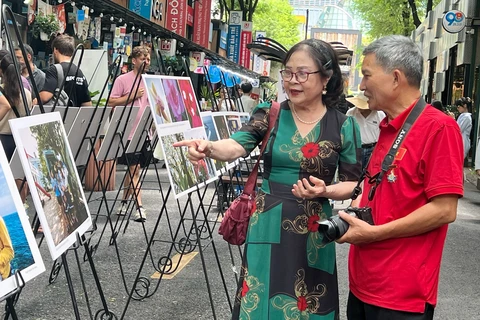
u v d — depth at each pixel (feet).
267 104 11.44
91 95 25.94
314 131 10.87
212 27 99.66
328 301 10.82
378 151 9.62
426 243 9.04
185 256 21.67
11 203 7.73
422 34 137.80
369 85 9.32
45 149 9.49
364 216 9.12
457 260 24.30
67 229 9.61
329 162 10.77
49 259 19.92
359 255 9.45
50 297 16.48
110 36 44.27
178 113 14.34
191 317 15.75
